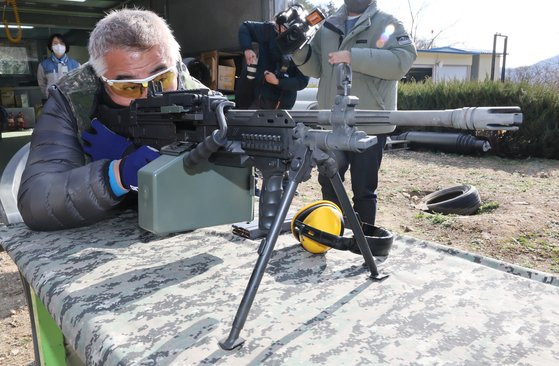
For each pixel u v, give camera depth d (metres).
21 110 6.61
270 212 1.41
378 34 2.97
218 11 5.21
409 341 1.12
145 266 1.57
